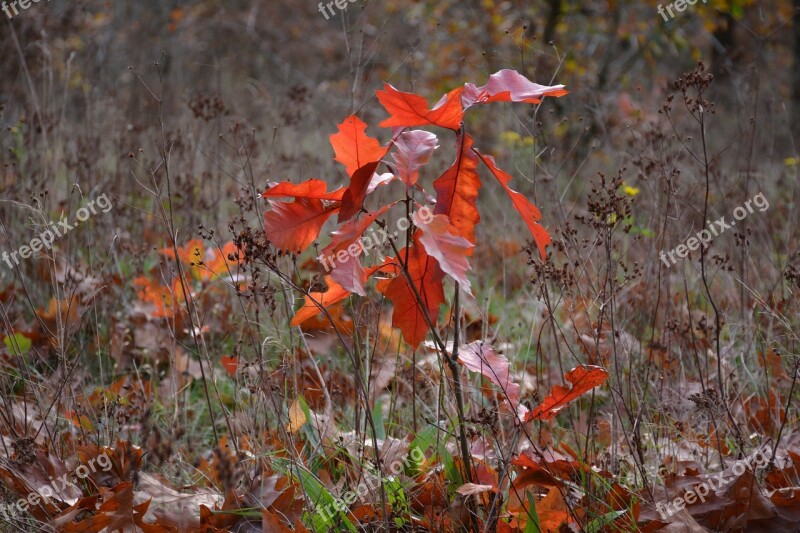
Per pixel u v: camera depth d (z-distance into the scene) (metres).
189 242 3.62
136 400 2.85
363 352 2.86
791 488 2.16
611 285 2.48
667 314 3.10
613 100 6.38
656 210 3.49
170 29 10.42
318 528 2.18
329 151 5.83
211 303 3.62
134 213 4.18
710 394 2.50
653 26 7.65
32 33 5.83
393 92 1.80
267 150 5.39
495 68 6.18
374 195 3.88
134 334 3.49
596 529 2.14
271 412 2.76
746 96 5.09
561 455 2.47
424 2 7.52
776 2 8.43
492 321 3.67
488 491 2.20
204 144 4.73
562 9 7.38
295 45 12.24
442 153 4.89
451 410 2.59
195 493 2.32
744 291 3.40
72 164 4.23
